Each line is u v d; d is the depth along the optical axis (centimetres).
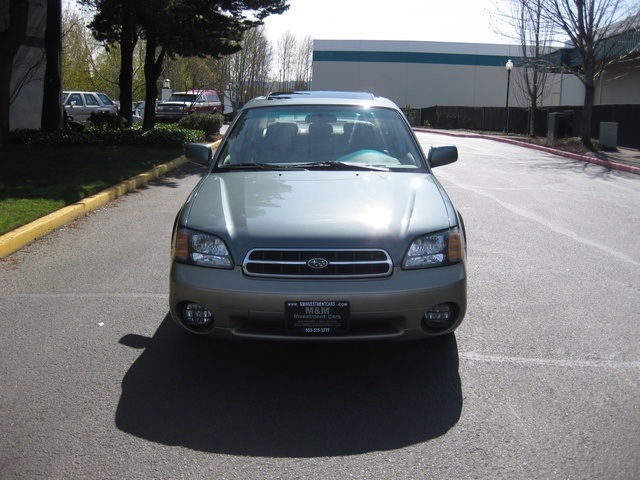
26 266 664
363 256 395
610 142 2067
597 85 3078
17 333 491
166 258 700
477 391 406
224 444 343
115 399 391
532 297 589
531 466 324
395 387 411
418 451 338
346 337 393
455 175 1462
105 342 476
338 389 409
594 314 546
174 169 1415
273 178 486
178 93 3125
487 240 808
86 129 1733
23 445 340
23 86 1772
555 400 395
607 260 721
